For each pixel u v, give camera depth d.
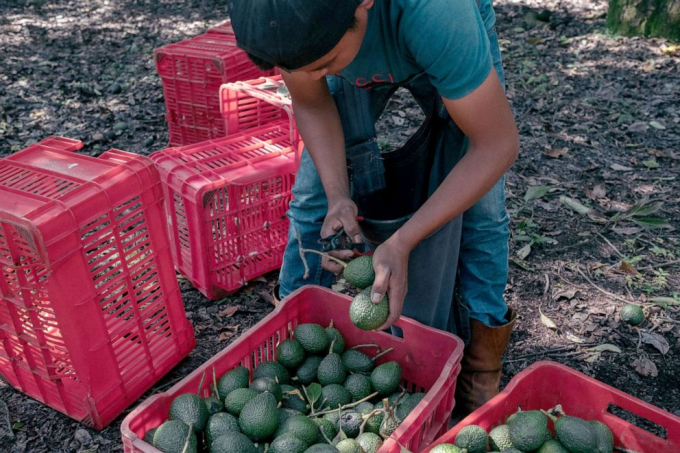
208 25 8.30
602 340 3.30
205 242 3.33
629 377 3.06
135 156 2.70
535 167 4.99
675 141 5.34
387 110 5.97
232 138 3.75
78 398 2.69
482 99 1.77
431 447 1.96
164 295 2.89
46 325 2.67
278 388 2.31
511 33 7.71
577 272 3.82
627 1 7.23
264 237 3.61
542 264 3.90
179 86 4.64
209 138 4.72
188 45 4.60
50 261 2.30
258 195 3.46
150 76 6.71
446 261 2.34
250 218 3.48
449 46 1.68
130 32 8.06
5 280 2.50
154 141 5.40
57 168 2.65
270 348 2.56
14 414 2.79
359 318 2.00
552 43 7.35
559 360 3.17
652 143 5.32
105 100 6.17
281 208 3.61
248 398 2.19
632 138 5.41
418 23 1.69
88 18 8.56
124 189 2.55
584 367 3.12
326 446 1.94
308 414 2.38
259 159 3.49
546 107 5.93
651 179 4.81
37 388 2.81
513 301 3.59
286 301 2.51
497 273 2.60
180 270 3.66
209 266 3.42
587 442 2.04
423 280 2.34
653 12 7.16
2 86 6.41
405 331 2.41
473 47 1.70
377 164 2.34
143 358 2.86
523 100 6.08
